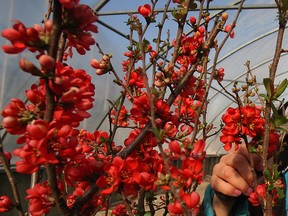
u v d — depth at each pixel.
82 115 0.71
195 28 1.26
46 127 0.65
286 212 1.10
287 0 0.77
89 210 0.94
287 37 7.71
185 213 0.73
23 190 5.07
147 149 0.96
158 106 0.94
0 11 3.95
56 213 5.38
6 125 0.70
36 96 0.74
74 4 0.63
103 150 1.43
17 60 4.31
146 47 1.26
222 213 1.04
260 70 8.81
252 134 0.94
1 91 4.42
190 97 1.61
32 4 4.14
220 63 7.88
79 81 0.74
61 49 0.86
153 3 1.25
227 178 0.95
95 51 5.36
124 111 1.58
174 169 0.81
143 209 1.15
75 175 0.80
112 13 4.83
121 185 0.86
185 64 1.24
